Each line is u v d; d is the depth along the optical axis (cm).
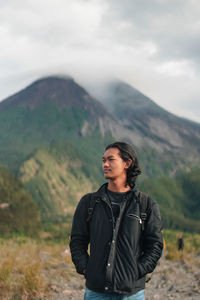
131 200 282
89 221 285
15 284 664
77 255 283
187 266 1139
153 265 272
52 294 646
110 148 290
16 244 1507
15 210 7956
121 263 263
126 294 262
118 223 272
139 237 275
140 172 291
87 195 293
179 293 725
